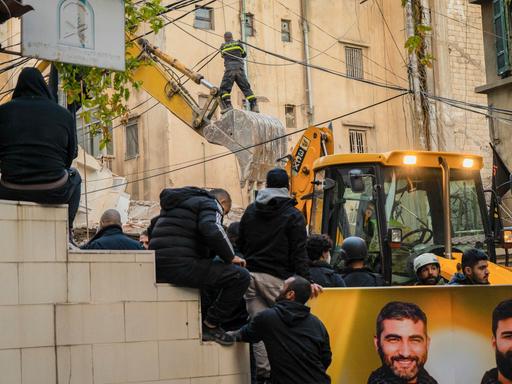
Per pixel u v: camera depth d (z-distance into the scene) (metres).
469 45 39.72
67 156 8.04
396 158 14.46
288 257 8.98
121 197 30.91
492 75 26.11
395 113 40.38
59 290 7.66
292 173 18.95
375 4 40.47
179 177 34.88
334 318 8.73
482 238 14.80
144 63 22.28
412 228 14.35
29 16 9.70
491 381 8.95
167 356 8.12
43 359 7.52
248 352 8.62
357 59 39.91
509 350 9.02
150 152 35.34
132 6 14.20
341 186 14.76
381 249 14.07
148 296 8.08
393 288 8.83
